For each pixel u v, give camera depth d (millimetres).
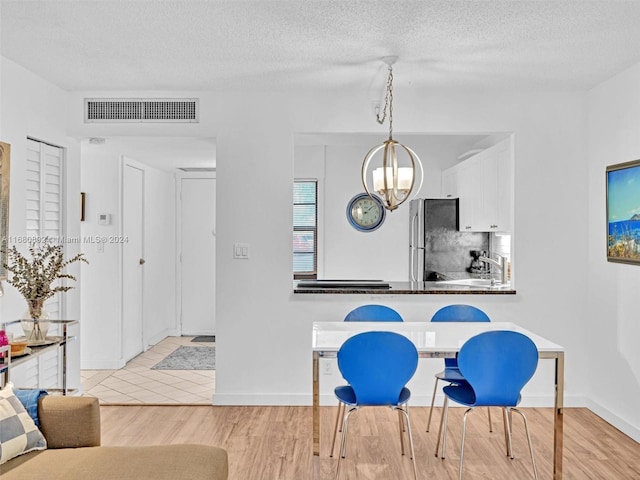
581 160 4184
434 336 3156
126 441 3416
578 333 4188
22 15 2742
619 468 3045
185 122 4191
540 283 4191
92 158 5305
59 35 3012
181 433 3562
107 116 4191
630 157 3570
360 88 4094
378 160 6934
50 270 3348
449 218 6160
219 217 4180
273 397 4172
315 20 2807
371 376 2775
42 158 3865
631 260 3514
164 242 6852
